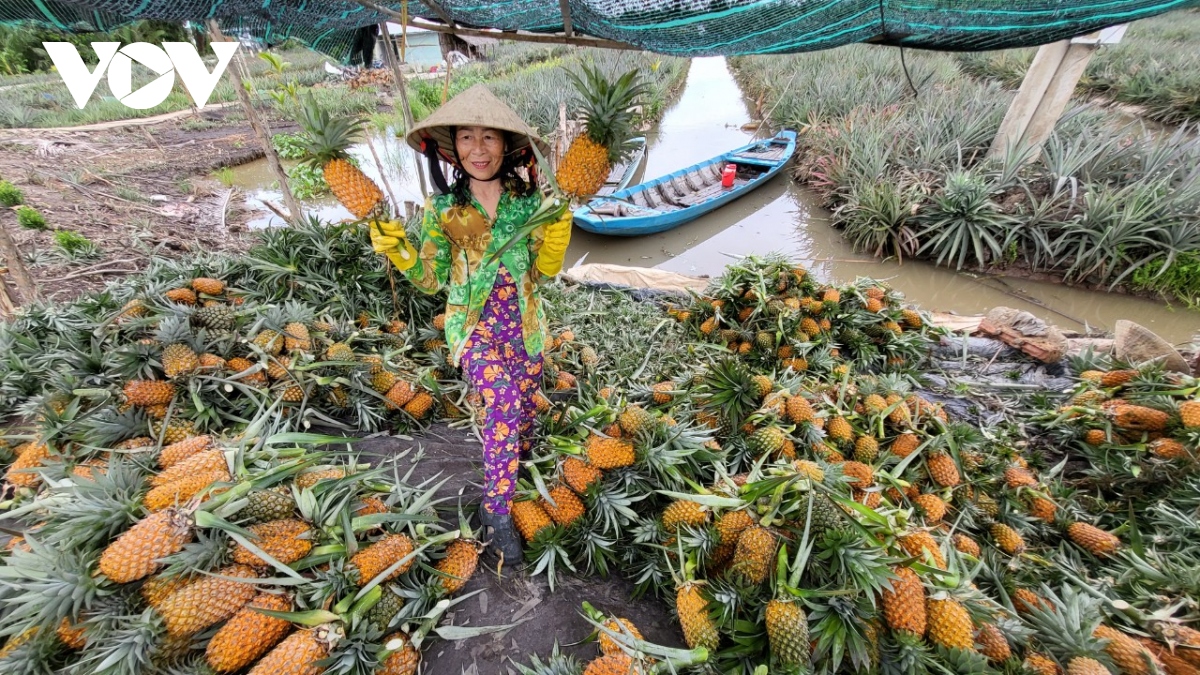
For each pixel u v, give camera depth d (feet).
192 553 5.05
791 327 15.85
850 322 16.51
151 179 35.12
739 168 41.39
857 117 41.32
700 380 11.37
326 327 10.63
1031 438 12.44
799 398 10.11
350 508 6.46
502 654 6.18
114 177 33.53
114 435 7.50
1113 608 7.34
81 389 7.77
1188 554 8.67
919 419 10.99
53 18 7.77
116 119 53.42
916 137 34.45
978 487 10.11
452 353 7.30
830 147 38.17
